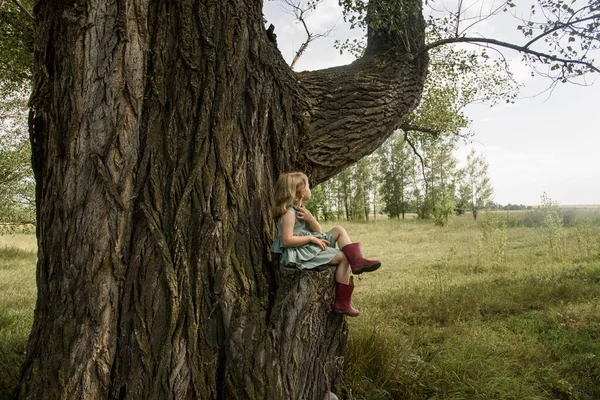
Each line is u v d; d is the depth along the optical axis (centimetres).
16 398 304
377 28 493
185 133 333
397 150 4212
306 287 321
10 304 816
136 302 304
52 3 325
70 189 311
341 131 451
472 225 2812
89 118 312
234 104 350
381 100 477
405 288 871
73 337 294
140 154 327
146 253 311
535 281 880
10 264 1417
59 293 304
